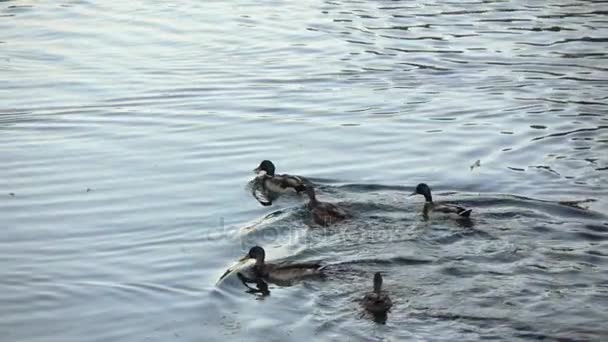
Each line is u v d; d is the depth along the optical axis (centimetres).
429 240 2062
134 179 2461
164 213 2261
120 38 3719
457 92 3130
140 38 3719
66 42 3656
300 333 1720
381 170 2503
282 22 3931
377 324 1730
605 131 2769
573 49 3544
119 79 3244
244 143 2708
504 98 3069
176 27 3862
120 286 1928
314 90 3153
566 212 2205
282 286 1895
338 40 3688
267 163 2431
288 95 3105
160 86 3175
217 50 3572
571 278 1884
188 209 2281
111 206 2302
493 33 3753
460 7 4134
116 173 2500
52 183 2438
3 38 3697
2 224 2205
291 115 2931
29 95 3086
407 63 3422
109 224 2205
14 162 2573
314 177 2461
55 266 2011
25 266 2009
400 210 2228
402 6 4156
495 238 2067
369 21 3934
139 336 1747
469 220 2152
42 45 3616
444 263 1956
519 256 1978
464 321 1731
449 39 3684
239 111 2964
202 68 3362
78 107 2984
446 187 2386
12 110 2955
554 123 2841
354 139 2728
